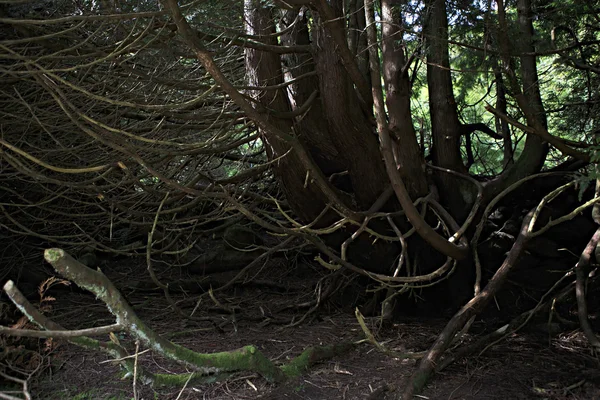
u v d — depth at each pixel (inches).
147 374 114.4
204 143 159.0
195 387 140.9
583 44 196.4
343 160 203.6
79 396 135.6
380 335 190.9
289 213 272.2
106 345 110.2
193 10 179.6
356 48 223.8
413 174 201.3
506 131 228.5
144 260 276.8
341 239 216.4
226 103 204.1
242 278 258.8
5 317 164.1
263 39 189.5
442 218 200.8
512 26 192.5
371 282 231.6
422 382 140.1
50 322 96.4
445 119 215.2
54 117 182.7
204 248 272.4
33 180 201.6
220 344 181.2
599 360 156.2
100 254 276.8
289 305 223.9
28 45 185.6
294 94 203.8
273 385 140.3
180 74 212.1
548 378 146.5
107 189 214.4
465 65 215.8
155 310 224.8
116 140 156.8
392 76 196.7
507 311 212.7
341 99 189.5
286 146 193.0
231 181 207.3
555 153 253.0
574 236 215.5
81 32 185.3
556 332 184.2
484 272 222.2
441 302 222.5
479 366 156.2
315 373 152.0
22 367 148.0
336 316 219.1
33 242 255.4
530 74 206.5
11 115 178.5
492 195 213.3
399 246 213.3
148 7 171.9
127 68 173.0
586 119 209.6
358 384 145.0
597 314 198.4
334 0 187.2
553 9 202.8
